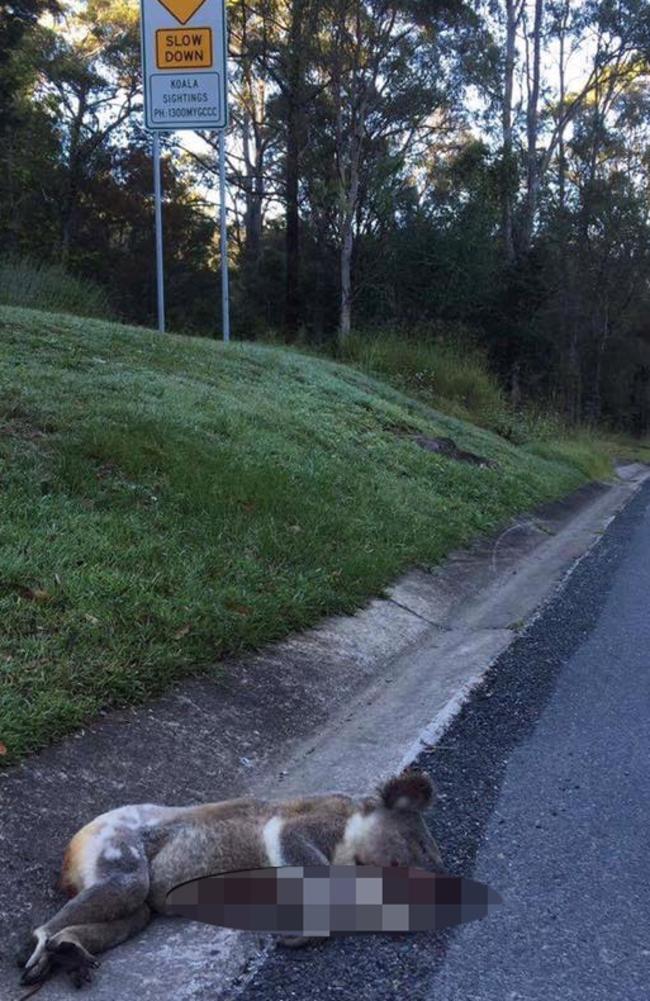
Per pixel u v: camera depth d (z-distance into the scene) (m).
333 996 2.69
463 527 10.00
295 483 8.05
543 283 30.12
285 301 27.73
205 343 13.54
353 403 13.45
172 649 4.69
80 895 2.75
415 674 5.93
